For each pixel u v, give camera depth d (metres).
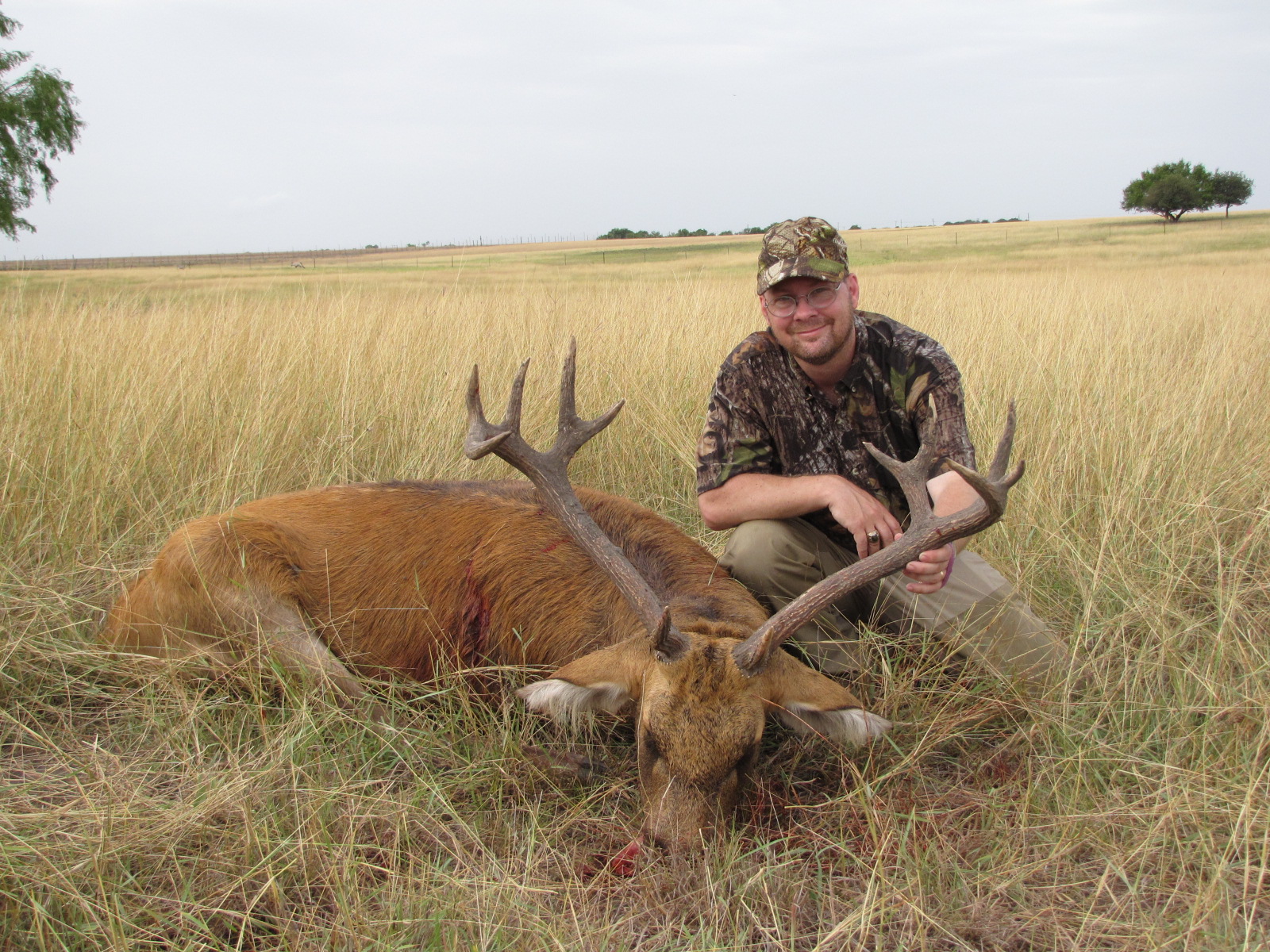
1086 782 2.98
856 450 3.68
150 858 2.64
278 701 3.54
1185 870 2.63
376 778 3.08
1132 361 6.46
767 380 3.66
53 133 26.12
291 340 7.02
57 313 7.29
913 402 3.61
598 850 2.86
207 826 2.75
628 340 7.30
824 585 2.80
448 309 8.34
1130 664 3.54
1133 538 4.35
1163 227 61.38
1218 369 6.38
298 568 3.69
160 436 5.30
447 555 3.71
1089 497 4.76
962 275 18.59
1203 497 4.41
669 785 2.68
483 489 3.94
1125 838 2.77
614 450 5.70
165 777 3.07
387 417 5.89
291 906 2.56
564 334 7.57
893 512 3.74
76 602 4.00
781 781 3.19
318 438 5.73
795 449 3.70
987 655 3.57
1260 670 3.28
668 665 2.72
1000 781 3.10
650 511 3.86
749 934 2.51
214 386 5.98
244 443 5.18
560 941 2.37
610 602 3.48
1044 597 4.13
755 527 3.65
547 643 3.55
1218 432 5.48
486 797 3.08
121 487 4.82
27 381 5.71
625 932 2.49
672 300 8.91
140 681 3.55
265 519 3.76
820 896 2.60
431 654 3.68
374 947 2.37
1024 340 7.03
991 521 2.83
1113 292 12.47
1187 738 3.05
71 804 2.81
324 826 2.72
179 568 3.60
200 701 3.39
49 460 4.91
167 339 6.98
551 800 3.11
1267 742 2.98
